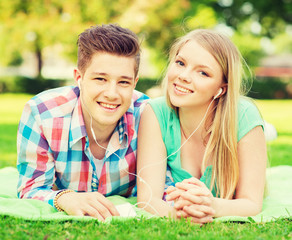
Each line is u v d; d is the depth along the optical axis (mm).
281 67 43781
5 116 13227
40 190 2871
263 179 2979
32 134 2912
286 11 24766
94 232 2273
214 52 2850
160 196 2979
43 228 2326
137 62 2840
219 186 3016
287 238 2258
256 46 33250
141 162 3076
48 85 27297
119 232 2283
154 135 3127
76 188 3078
